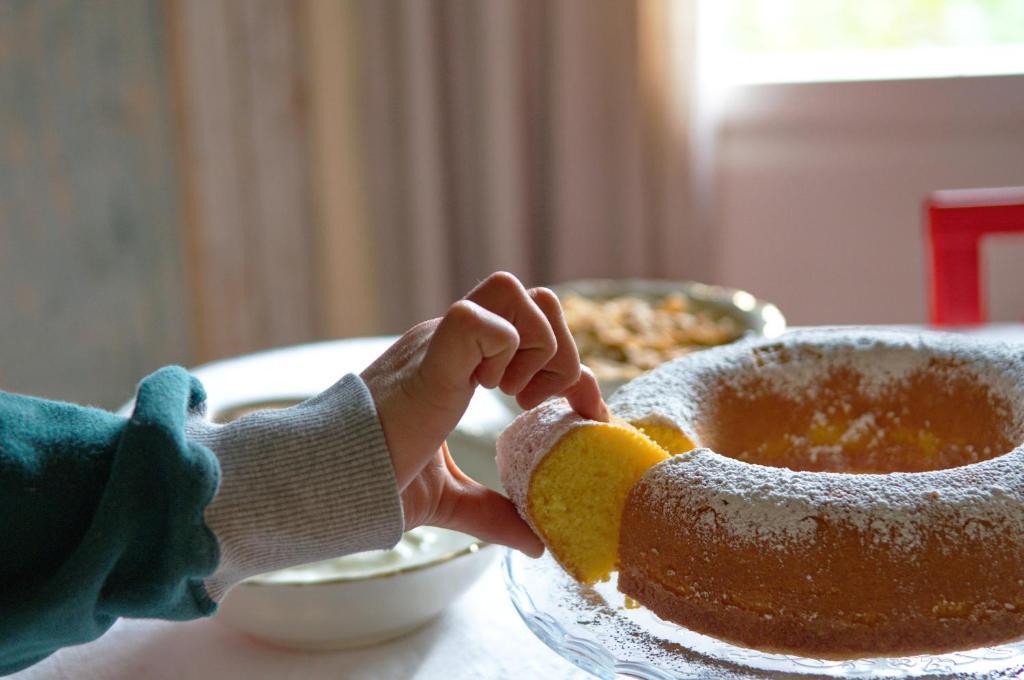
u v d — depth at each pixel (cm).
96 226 207
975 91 187
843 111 192
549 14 186
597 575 82
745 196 200
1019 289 195
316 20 190
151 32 196
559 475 81
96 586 73
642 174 189
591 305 134
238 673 85
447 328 75
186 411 77
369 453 75
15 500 74
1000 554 78
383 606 85
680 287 140
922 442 92
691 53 180
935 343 92
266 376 116
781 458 93
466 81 191
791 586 78
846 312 204
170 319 213
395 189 198
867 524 78
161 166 204
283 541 75
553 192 195
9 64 195
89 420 77
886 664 78
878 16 196
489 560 88
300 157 199
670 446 86
